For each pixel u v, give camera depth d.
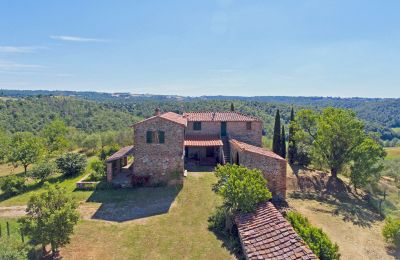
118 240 21.34
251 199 21.86
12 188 33.09
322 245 18.44
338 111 40.59
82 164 39.25
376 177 37.97
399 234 22.27
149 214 25.47
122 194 29.92
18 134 50.97
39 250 19.67
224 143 39.97
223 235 21.83
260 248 17.17
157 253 19.70
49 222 17.58
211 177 33.78
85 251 19.91
